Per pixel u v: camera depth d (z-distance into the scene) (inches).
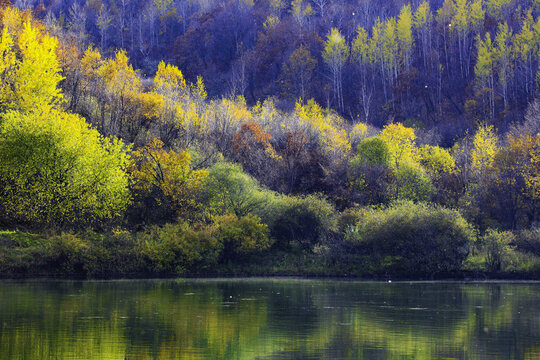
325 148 3014.3
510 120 4773.6
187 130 2642.7
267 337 773.9
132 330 807.7
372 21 7357.3
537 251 2005.4
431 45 6451.8
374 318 944.9
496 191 2669.8
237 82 6161.4
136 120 2711.6
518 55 5541.3
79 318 901.2
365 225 1977.1
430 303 1147.3
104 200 1955.0
